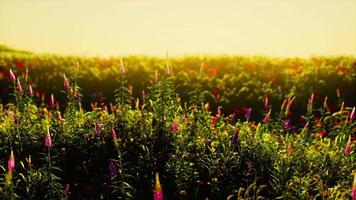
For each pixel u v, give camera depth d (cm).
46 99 717
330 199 331
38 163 383
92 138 408
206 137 407
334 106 648
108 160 385
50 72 847
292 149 379
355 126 522
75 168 379
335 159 384
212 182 355
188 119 429
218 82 738
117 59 930
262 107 650
